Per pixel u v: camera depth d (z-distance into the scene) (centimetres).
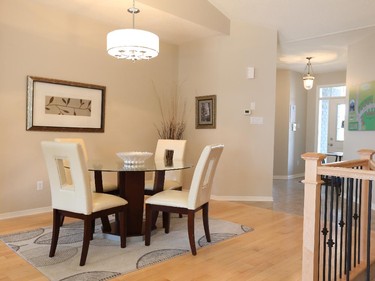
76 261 257
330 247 215
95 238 312
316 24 461
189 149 547
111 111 473
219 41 506
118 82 480
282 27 479
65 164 288
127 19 438
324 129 805
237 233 336
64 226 347
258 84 494
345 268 239
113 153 477
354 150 517
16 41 374
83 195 248
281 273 244
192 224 276
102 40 456
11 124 374
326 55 612
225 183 505
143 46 293
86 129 442
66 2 385
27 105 385
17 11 373
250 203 481
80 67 433
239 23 496
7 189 375
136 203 316
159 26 463
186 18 436
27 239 304
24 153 386
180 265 255
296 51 586
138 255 273
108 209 269
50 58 403
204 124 525
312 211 196
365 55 493
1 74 364
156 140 535
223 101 505
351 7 405
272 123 493
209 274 240
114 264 253
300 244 306
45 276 230
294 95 780
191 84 544
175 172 398
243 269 250
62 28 413
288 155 767
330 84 784
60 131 416
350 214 214
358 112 506
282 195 552
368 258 204
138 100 507
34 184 396
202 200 292
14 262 253
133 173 312
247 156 500
